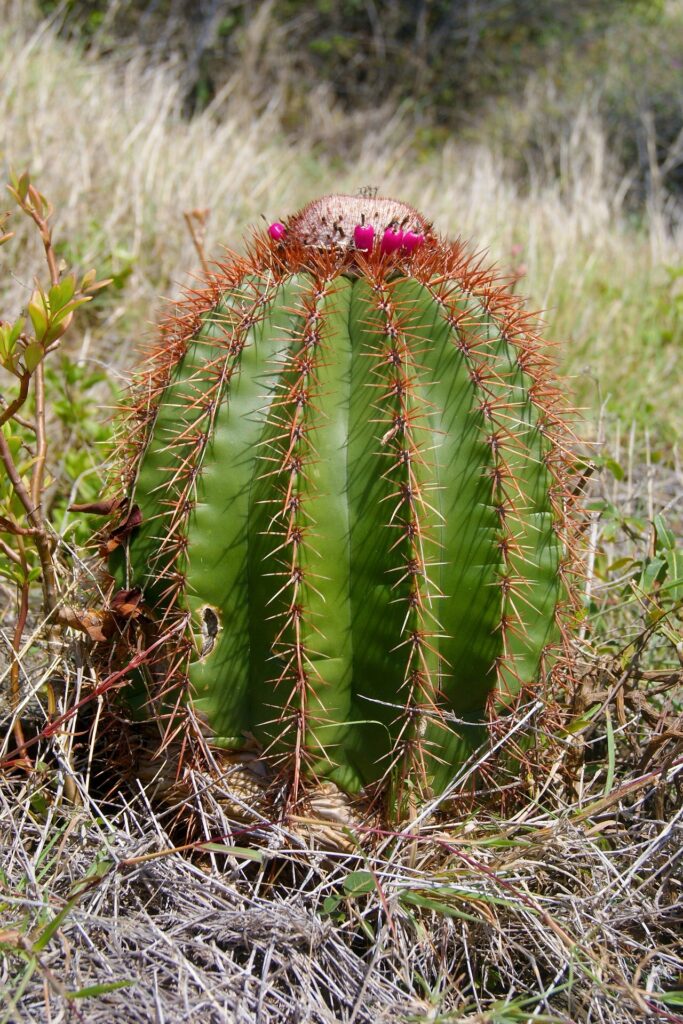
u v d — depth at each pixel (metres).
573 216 2.10
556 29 4.13
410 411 0.72
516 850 0.76
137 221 1.57
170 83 2.99
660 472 1.25
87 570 0.83
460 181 2.44
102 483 0.99
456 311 0.75
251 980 0.70
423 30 4.03
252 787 0.77
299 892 0.74
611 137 3.36
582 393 1.36
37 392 0.81
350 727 0.75
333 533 0.73
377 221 0.79
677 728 0.81
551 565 0.77
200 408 0.75
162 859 0.74
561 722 0.84
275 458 0.73
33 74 2.06
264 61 3.59
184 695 0.75
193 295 0.86
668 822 0.78
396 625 0.73
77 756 0.83
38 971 0.66
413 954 0.72
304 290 0.75
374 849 0.75
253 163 2.04
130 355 1.33
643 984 0.73
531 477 0.76
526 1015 0.67
